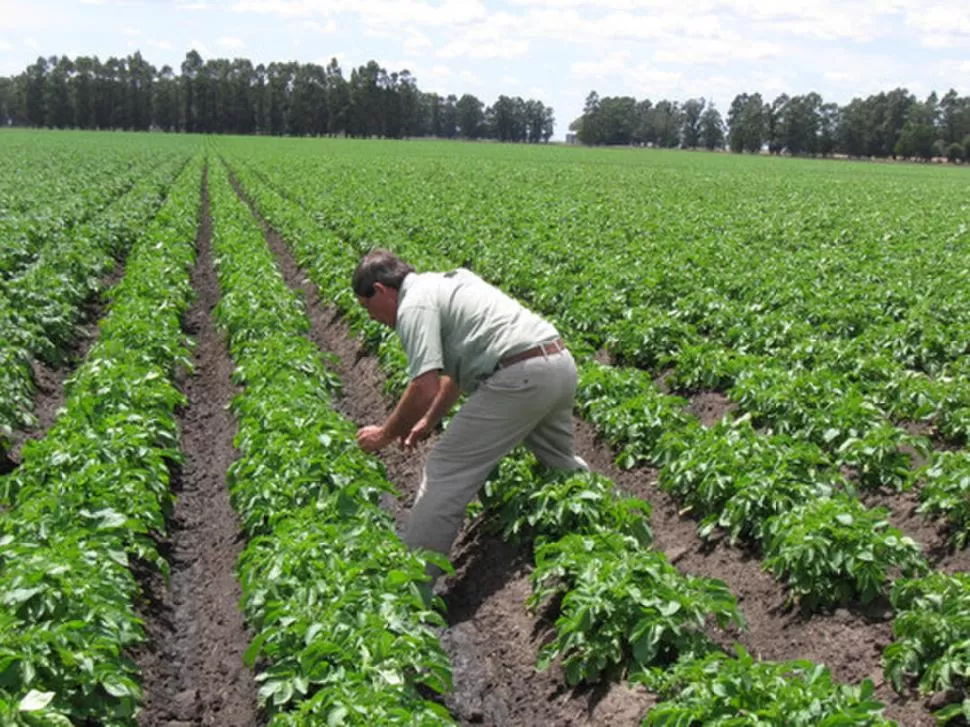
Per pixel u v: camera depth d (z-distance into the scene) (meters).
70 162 56.00
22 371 11.84
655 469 10.02
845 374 11.79
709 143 190.25
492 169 62.03
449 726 5.25
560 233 24.45
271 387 10.73
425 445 10.91
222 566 8.62
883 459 9.47
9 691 5.20
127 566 7.30
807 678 5.44
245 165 58.16
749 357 12.41
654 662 6.24
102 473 8.02
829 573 7.22
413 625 6.11
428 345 7.11
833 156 155.62
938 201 43.41
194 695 6.71
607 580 6.47
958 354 13.41
